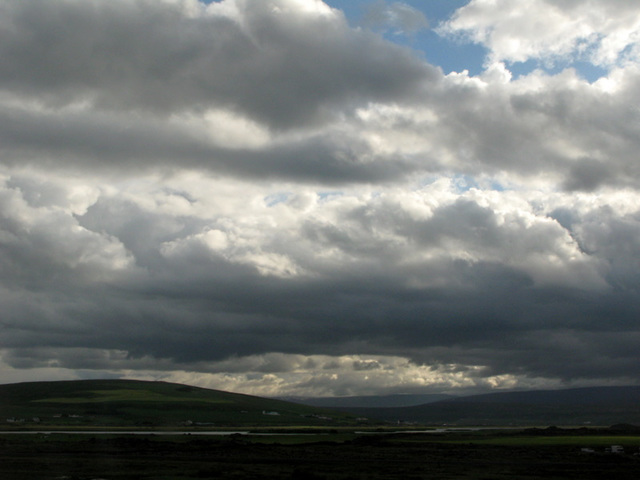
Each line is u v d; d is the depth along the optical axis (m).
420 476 88.06
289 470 94.62
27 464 98.19
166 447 143.62
